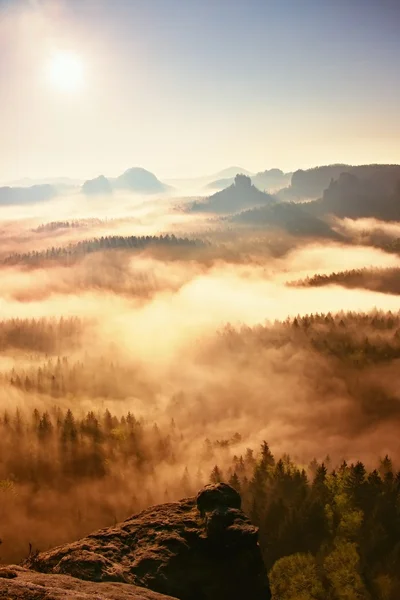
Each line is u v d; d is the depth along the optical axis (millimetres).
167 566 37688
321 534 92375
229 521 41781
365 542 89188
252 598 38094
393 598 78375
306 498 100125
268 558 89812
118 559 37844
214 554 39781
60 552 37656
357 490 100750
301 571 82375
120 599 28281
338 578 81000
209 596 36969
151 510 45344
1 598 24422
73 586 29688
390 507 95125
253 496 107938
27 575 30984
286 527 93125
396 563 83250
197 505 44875
